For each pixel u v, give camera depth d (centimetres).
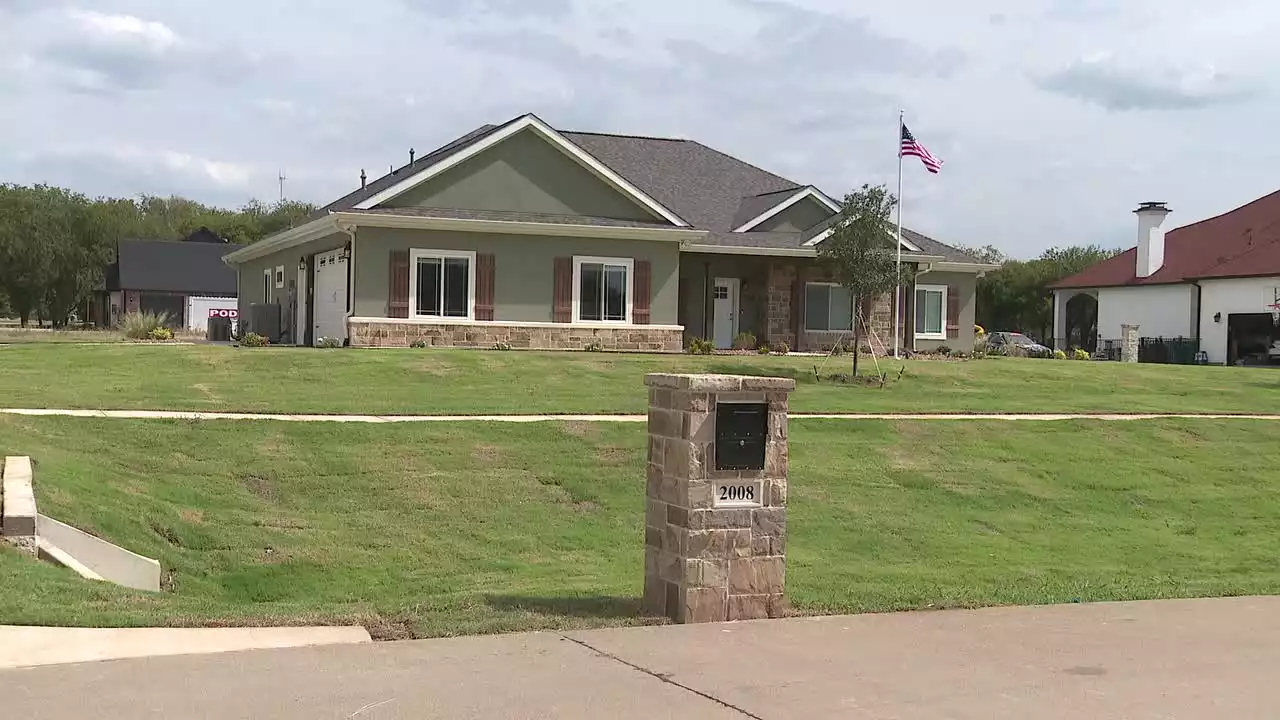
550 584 1088
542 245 2873
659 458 837
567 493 1475
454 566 1191
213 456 1455
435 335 2781
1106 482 1748
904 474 1683
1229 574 1316
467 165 2827
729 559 813
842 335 3391
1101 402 2397
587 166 2922
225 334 3750
